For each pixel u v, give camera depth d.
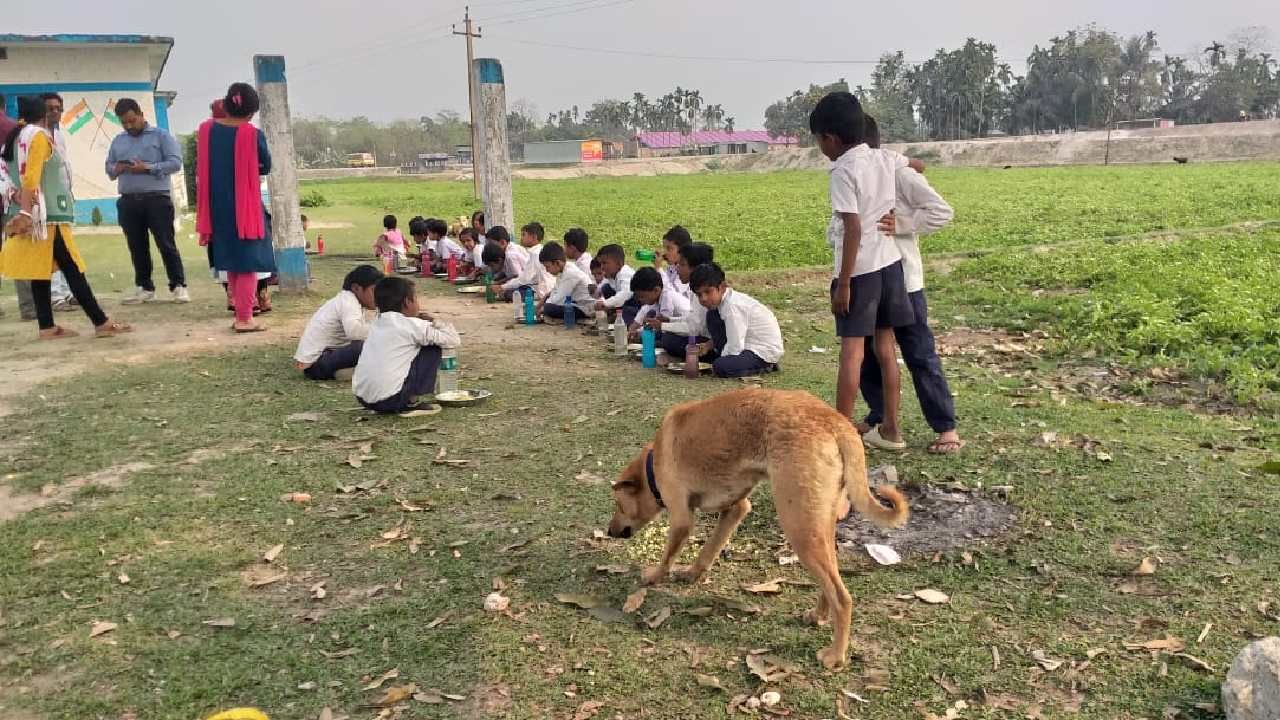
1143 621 3.82
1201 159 77.56
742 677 3.56
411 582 4.38
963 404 7.17
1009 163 87.25
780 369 8.62
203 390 8.05
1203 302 10.47
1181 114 126.62
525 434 6.67
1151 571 4.22
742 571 4.52
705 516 5.27
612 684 3.50
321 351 8.44
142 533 4.97
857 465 3.76
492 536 4.89
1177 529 4.66
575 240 11.41
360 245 22.27
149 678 3.58
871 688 3.45
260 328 10.79
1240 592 4.02
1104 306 10.53
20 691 3.51
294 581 4.41
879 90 139.38
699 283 8.09
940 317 11.29
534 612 4.08
